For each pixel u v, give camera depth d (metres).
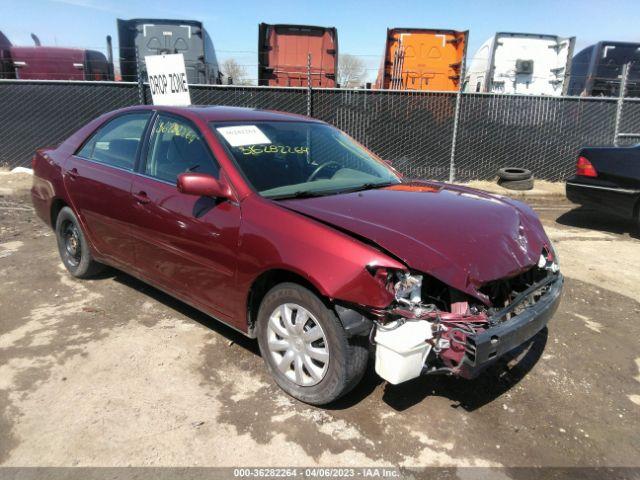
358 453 2.54
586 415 2.92
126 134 4.03
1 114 9.44
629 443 2.69
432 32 12.11
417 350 2.41
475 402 3.00
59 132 9.54
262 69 12.13
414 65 12.21
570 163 10.12
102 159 4.16
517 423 2.82
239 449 2.54
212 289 3.23
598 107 9.86
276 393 3.00
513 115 9.77
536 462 2.53
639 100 9.84
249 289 2.97
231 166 3.16
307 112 9.23
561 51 12.62
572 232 7.07
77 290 4.47
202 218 3.16
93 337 3.62
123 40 11.90
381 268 2.43
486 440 2.67
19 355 3.36
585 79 13.51
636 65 13.05
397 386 3.11
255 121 3.72
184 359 3.35
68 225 4.64
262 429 2.69
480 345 2.38
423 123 9.63
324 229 2.64
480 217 3.02
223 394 2.99
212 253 3.13
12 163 9.71
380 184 3.65
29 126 9.53
